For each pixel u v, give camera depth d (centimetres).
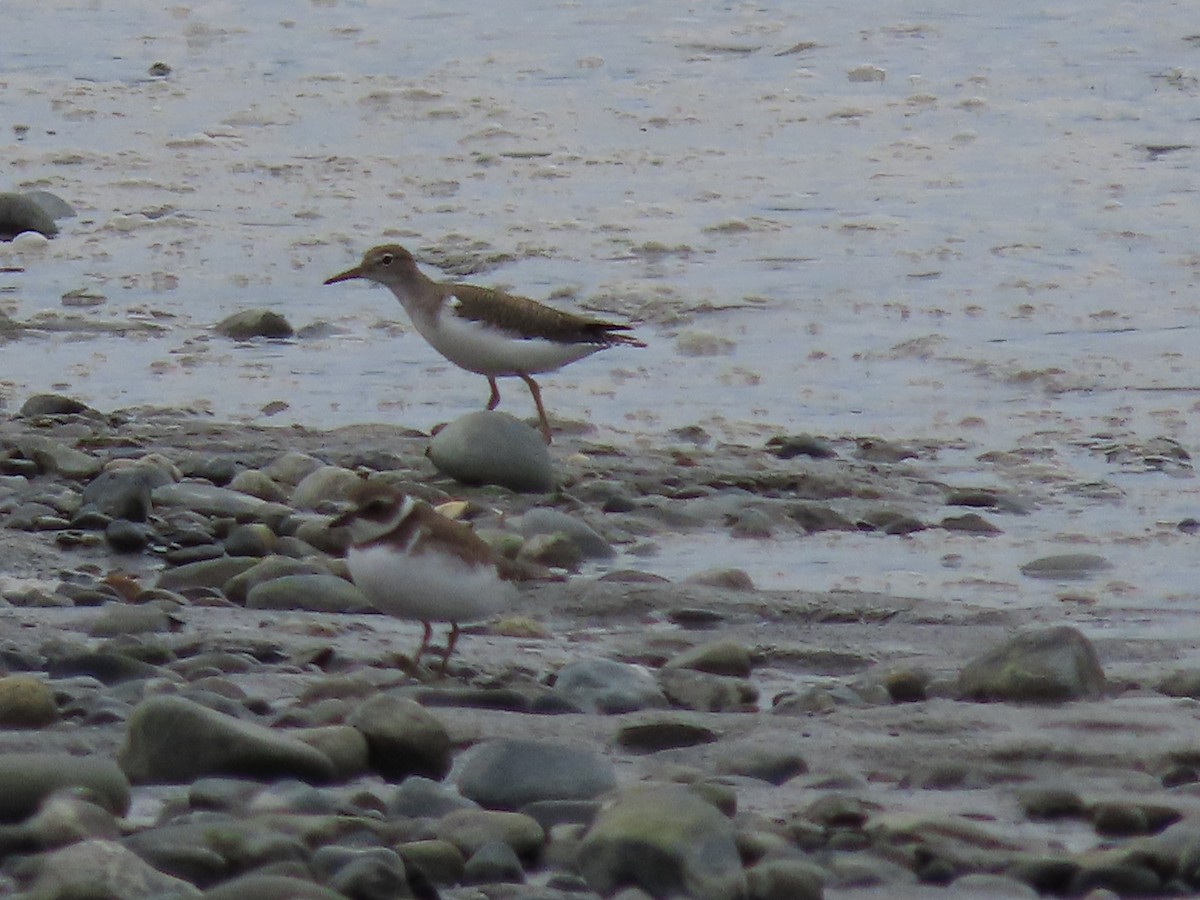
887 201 2197
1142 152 2419
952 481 1393
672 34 3069
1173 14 3162
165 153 2395
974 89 2730
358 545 916
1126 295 1866
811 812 733
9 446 1371
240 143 2452
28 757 721
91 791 713
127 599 1070
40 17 3209
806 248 2011
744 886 651
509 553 1178
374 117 2589
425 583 907
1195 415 1543
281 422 1509
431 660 975
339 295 1880
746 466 1409
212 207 2166
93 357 1677
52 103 2644
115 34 3098
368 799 733
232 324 1761
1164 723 854
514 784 750
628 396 1602
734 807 736
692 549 1237
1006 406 1569
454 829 695
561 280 1903
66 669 903
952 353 1694
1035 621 1084
